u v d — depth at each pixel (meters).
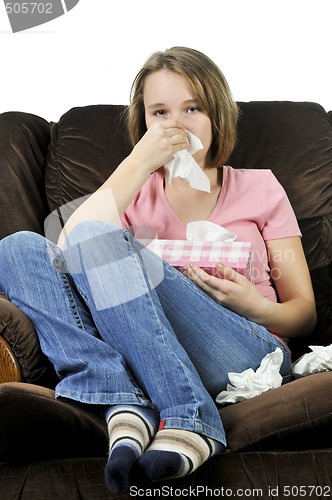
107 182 1.93
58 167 2.40
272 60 2.82
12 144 2.32
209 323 1.79
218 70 2.08
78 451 1.57
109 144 2.40
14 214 2.22
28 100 2.90
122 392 1.58
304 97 2.83
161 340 1.62
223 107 2.05
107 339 1.66
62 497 1.54
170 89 2.01
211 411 1.55
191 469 1.45
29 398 1.50
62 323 1.66
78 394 1.58
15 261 1.74
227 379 1.81
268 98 2.84
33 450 1.56
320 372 1.78
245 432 1.56
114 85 2.88
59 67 2.88
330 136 2.41
